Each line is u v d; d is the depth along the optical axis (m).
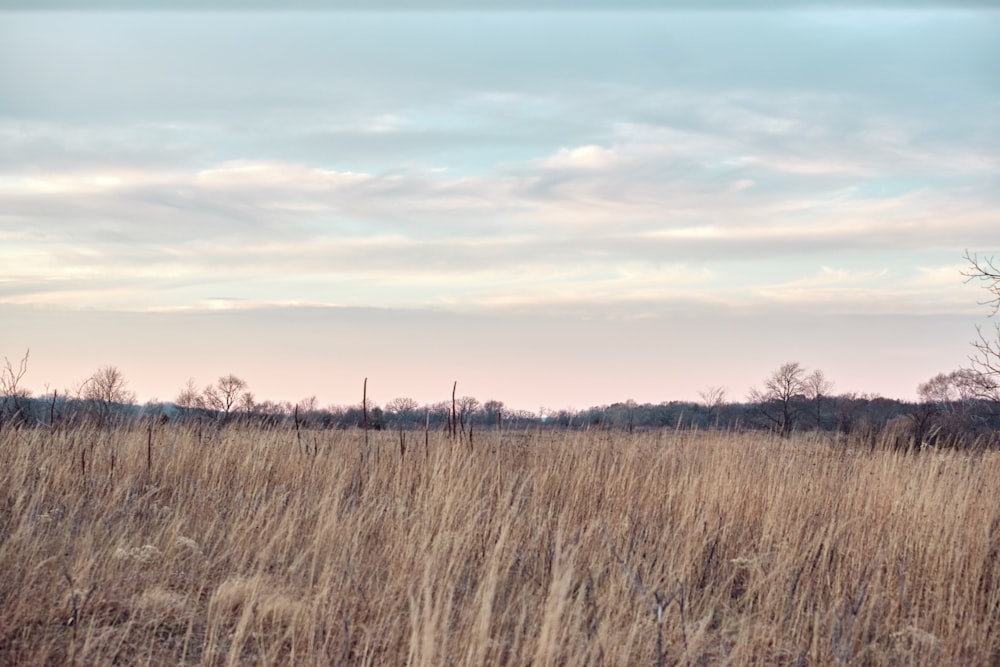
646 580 7.14
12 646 5.28
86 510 8.18
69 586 5.96
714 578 7.68
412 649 5.23
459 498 8.51
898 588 7.19
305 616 5.95
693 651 5.93
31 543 6.84
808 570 7.50
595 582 6.73
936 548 7.51
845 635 6.27
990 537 7.97
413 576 6.66
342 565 6.95
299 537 7.90
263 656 5.39
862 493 8.86
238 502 8.92
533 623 5.99
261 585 6.58
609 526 8.35
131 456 10.28
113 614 6.01
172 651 5.61
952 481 8.91
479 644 5.36
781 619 6.55
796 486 9.18
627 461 9.98
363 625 6.08
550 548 7.86
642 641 6.14
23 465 8.91
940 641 6.34
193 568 6.97
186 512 8.55
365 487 9.51
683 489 9.30
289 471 10.29
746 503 9.04
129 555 6.98
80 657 5.17
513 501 9.10
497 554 6.88
